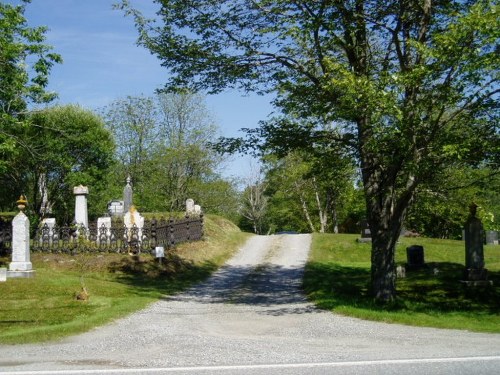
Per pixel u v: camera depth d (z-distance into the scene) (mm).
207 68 15625
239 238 32344
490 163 13125
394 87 12320
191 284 19594
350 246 28688
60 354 8539
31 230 26047
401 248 27688
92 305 14016
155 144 44750
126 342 9492
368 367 7176
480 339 9375
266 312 13570
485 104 12430
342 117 13969
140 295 16312
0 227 22359
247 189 63219
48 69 20547
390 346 8805
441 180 14820
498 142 12570
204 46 15547
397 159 13141
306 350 8523
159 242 23609
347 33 14484
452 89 12117
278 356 8031
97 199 37562
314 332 10477
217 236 31141
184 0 14672
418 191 14680
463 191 16922
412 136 12422
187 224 27250
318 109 14391
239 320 12289
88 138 32750
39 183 34219
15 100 20484
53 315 12812
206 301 15859
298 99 15094
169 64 15852
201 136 44062
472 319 12078
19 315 12812
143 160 44719
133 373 7066
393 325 11156
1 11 19594
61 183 34312
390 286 14625
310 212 54938
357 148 15141
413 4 13984
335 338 9742
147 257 22125
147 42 15484
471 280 16656
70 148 33281
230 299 16266
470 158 13000
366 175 15070
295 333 10406
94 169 33594
